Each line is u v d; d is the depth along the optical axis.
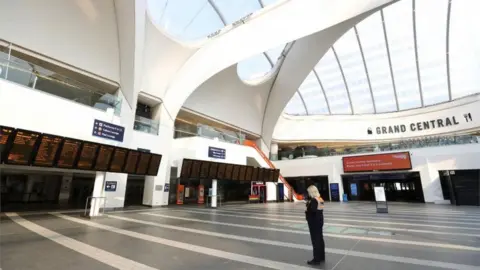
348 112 33.56
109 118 12.48
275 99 28.17
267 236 6.15
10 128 7.80
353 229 7.32
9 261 3.85
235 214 11.62
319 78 31.27
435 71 27.81
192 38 19.66
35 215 9.62
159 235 6.18
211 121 24.56
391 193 23.14
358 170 23.33
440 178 19.61
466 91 27.61
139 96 16.59
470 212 12.27
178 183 19.36
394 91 30.66
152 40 15.98
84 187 18.27
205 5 18.56
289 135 32.84
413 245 5.18
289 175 27.11
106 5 13.30
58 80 10.66
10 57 9.14
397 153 21.66
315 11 13.19
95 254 4.35
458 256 4.30
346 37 26.09
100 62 14.00
